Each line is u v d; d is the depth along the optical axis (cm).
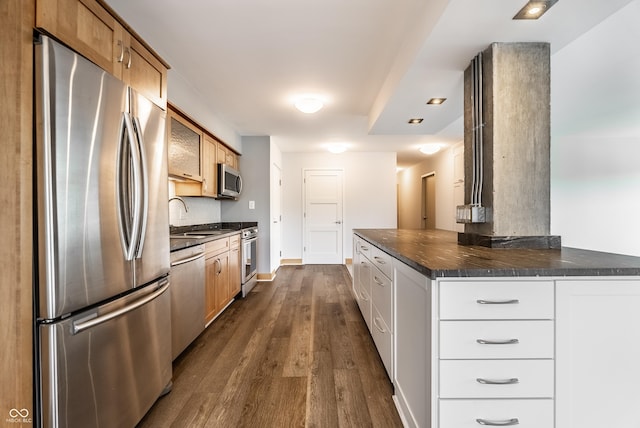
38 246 108
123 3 177
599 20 160
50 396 109
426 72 215
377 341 232
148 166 165
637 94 310
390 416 168
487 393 120
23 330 106
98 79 129
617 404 120
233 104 346
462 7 148
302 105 320
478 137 198
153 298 166
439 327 120
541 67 185
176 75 269
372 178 639
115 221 138
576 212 532
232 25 199
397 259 175
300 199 638
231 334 277
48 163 108
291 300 380
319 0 175
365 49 229
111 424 137
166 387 187
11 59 105
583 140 530
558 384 119
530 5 147
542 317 119
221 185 381
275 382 201
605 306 120
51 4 112
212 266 299
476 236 201
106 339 134
